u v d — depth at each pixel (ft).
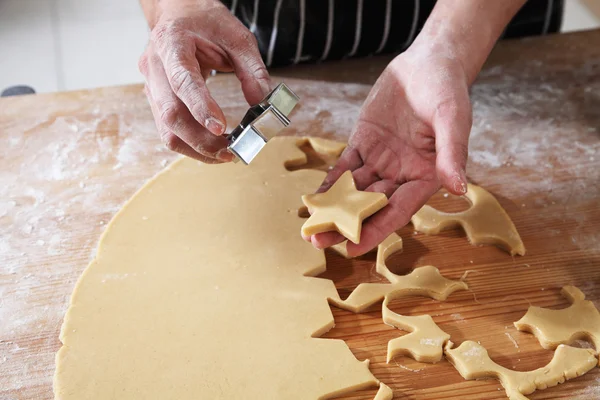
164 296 4.13
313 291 4.16
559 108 5.89
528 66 6.43
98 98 6.16
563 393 3.62
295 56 6.44
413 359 3.84
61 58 10.11
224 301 4.09
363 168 4.62
